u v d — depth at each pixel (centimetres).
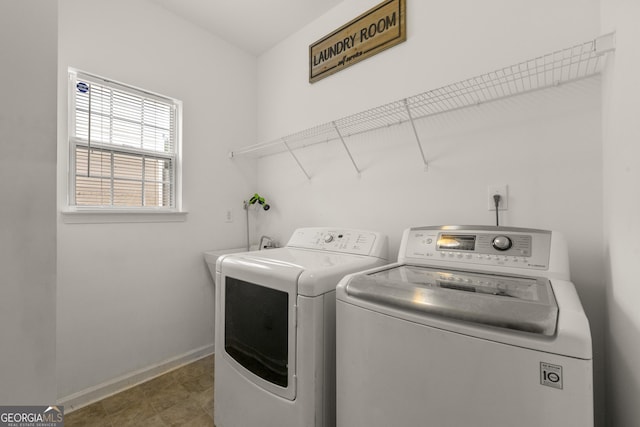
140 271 198
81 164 178
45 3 56
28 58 54
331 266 120
